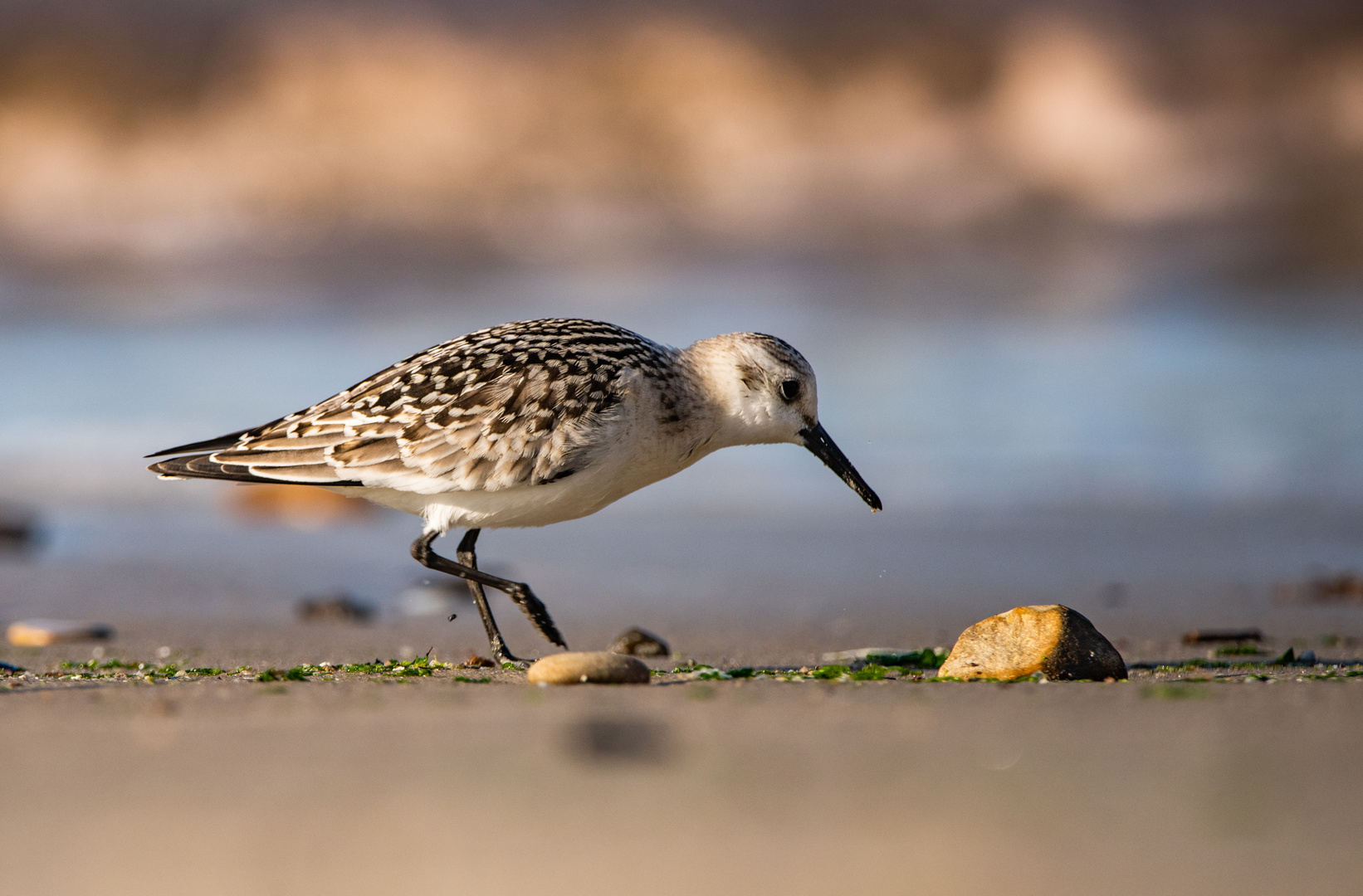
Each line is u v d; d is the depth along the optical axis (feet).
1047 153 105.81
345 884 12.07
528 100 108.06
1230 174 101.76
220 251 96.12
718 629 33.04
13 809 14.08
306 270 92.84
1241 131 105.19
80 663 25.85
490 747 16.39
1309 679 22.21
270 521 49.80
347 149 106.01
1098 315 79.20
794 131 107.76
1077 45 109.29
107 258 94.38
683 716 18.24
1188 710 18.49
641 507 50.88
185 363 69.92
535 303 84.94
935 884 12.01
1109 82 107.76
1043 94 108.06
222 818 13.75
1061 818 13.65
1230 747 16.29
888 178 104.47
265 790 14.69
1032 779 14.98
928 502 50.21
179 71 107.86
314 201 103.14
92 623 33.55
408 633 32.35
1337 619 33.40
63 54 106.83
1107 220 98.84
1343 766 15.46
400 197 103.35
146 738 16.96
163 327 79.30
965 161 105.40
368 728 17.48
